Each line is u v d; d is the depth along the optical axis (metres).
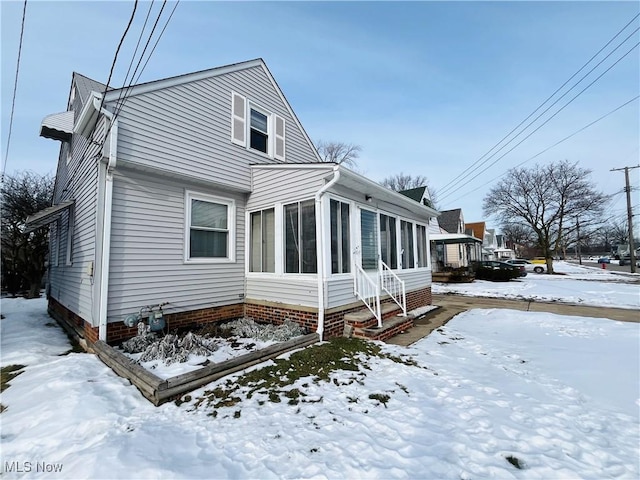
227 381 3.63
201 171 6.18
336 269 5.87
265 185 6.68
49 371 3.90
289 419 2.83
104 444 2.38
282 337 5.04
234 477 2.05
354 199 6.45
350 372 3.92
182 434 2.58
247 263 6.93
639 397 3.32
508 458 2.27
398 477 2.06
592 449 2.39
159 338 4.80
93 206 5.18
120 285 4.92
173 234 5.70
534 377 3.86
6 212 13.76
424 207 9.05
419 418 2.84
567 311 8.54
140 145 5.22
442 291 13.72
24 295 14.00
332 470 2.12
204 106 6.39
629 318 7.49
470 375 3.90
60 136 7.91
